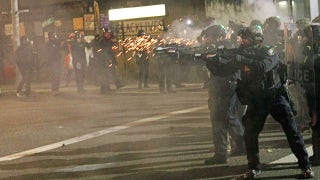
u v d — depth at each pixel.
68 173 6.27
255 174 5.61
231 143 6.79
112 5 19.19
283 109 5.50
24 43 14.58
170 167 6.29
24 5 20.97
